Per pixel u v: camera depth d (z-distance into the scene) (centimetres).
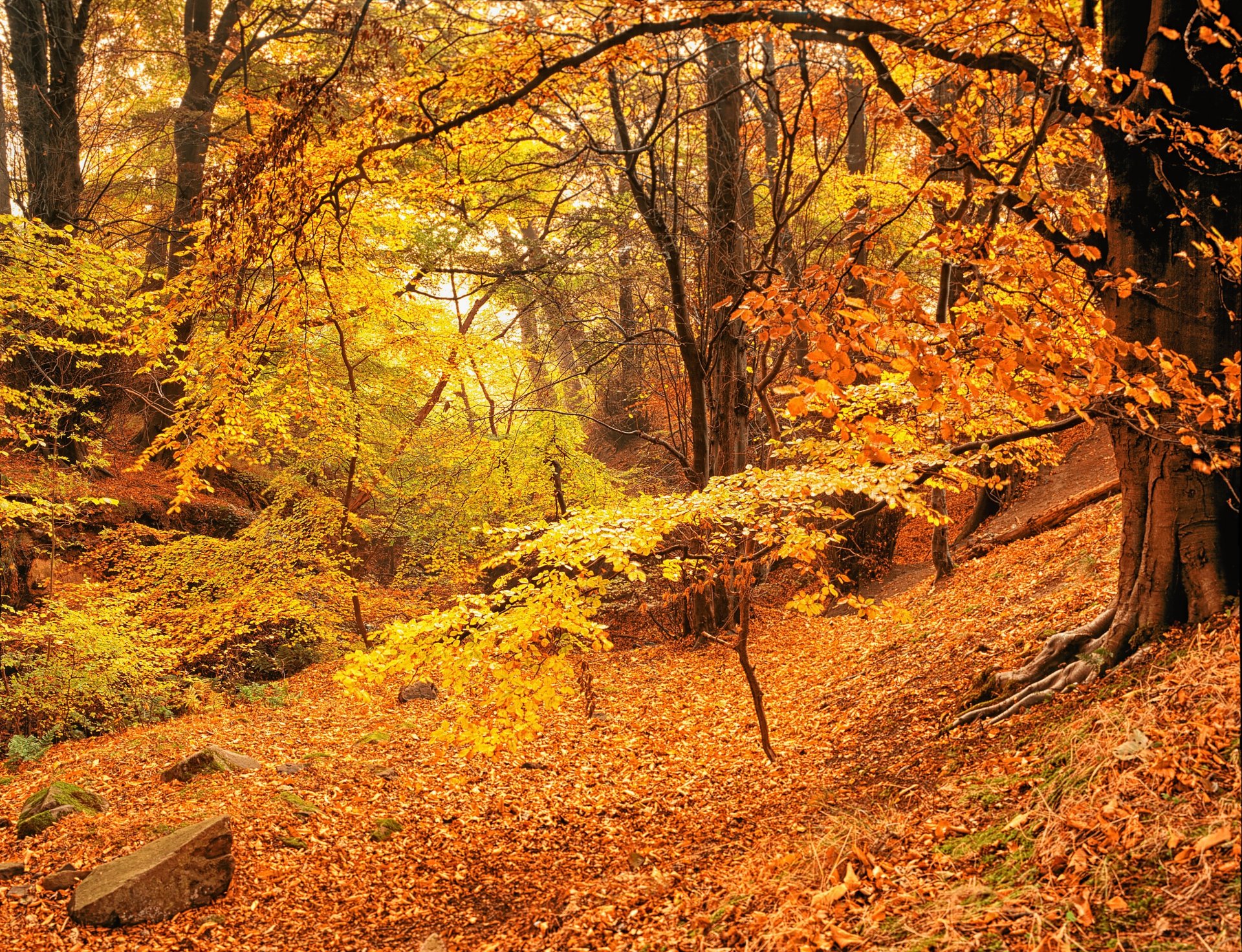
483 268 1558
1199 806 368
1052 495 1580
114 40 1788
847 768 730
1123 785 408
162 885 592
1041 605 886
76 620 991
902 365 364
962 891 394
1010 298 554
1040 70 543
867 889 444
